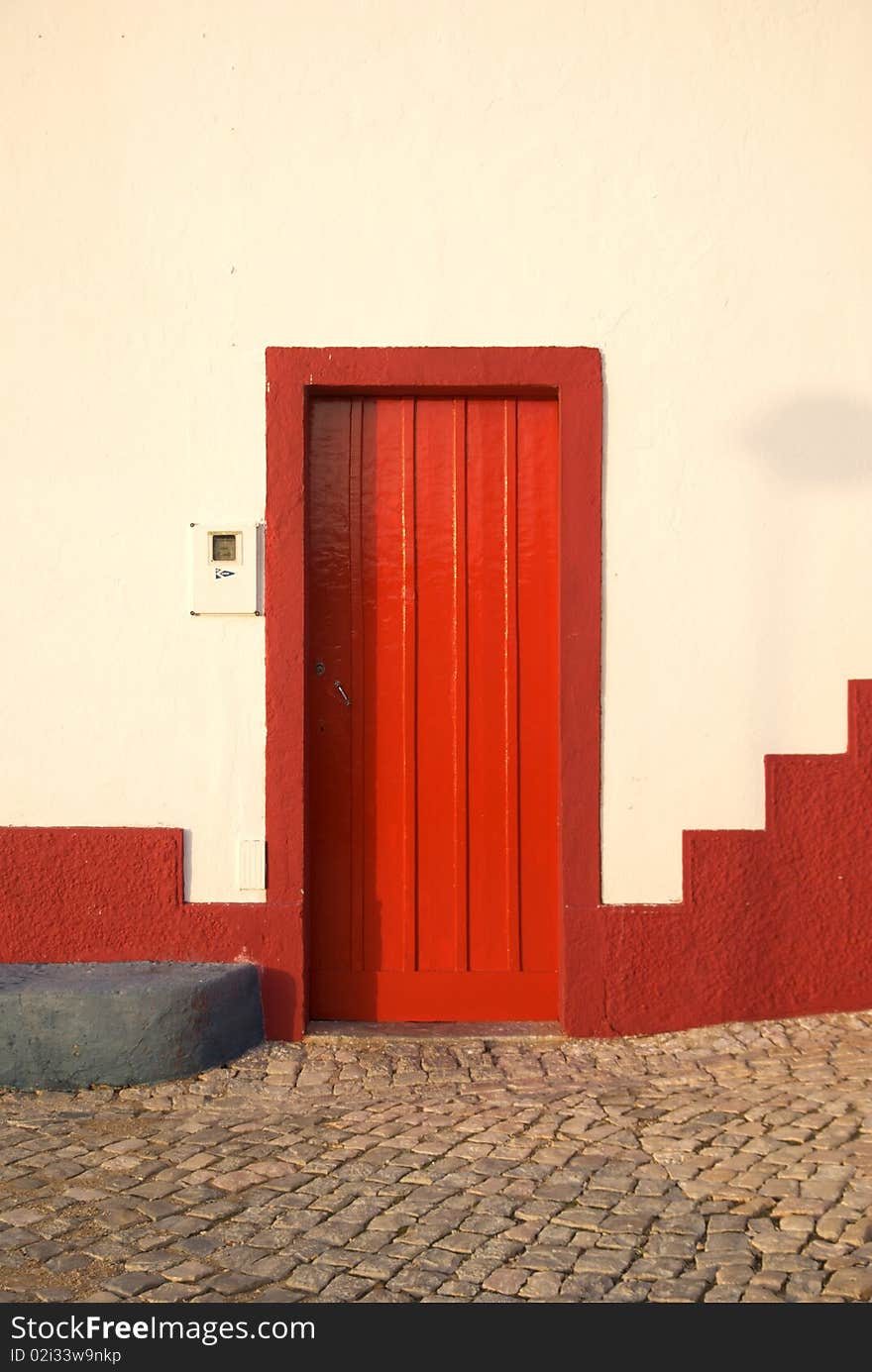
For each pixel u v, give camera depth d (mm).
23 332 5578
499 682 5723
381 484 5723
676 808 5570
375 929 5719
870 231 5559
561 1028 5602
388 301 5562
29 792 5598
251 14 5551
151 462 5578
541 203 5551
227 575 5539
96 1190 4133
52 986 5176
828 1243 3637
